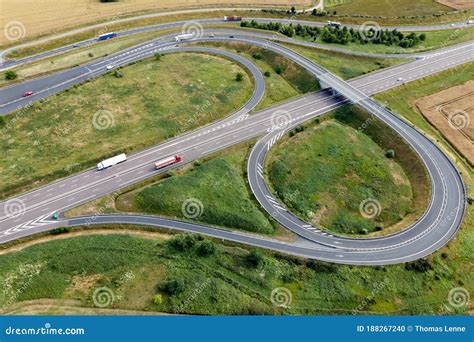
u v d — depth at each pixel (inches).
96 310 2723.9
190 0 7642.7
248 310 2807.6
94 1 7322.8
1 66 5590.6
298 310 2856.8
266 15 7249.0
